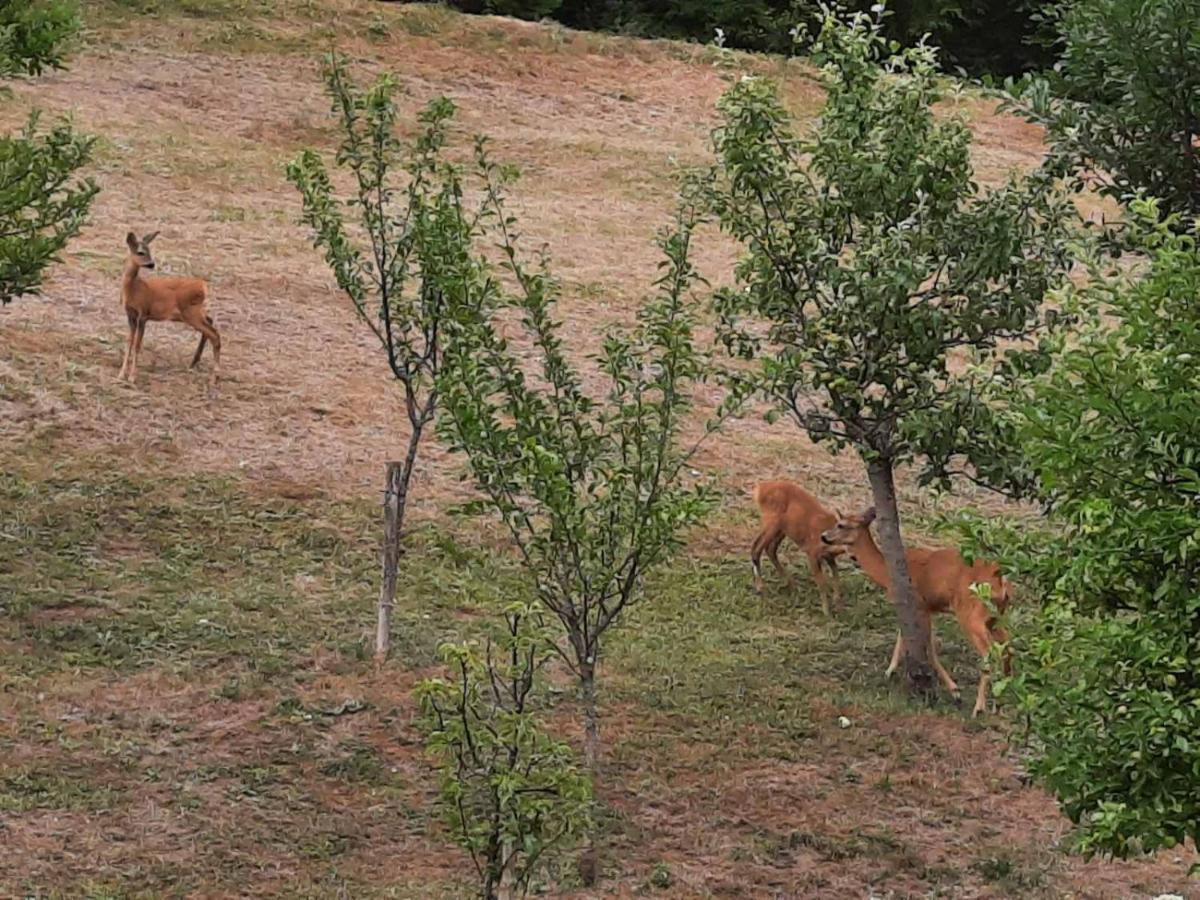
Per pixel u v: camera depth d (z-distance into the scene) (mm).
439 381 12109
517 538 12383
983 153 36844
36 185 15359
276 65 35562
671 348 12344
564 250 28422
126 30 35688
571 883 12289
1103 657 8625
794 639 17297
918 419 14977
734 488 20781
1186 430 8414
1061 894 12906
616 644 16562
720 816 13484
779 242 15102
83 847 12000
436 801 13094
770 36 44438
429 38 38375
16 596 15695
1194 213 15859
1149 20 15305
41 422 19297
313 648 15484
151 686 14445
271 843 12406
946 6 45031
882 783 14250
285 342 22953
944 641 17938
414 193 15141
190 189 28484
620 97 37719
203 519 17906
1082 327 9711
